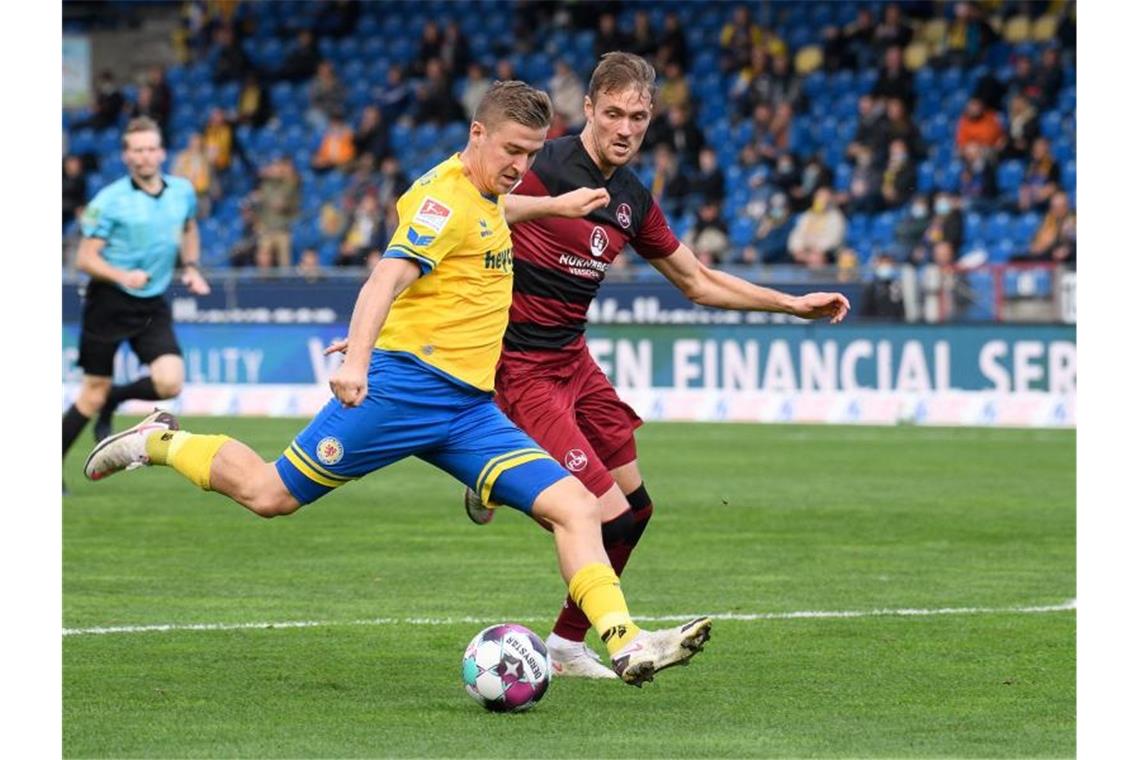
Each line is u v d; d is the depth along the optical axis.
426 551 33.66
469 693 19.72
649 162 83.81
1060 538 35.66
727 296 23.50
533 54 93.81
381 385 19.75
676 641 18.38
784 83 87.12
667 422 66.31
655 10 94.12
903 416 65.12
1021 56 82.62
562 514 19.55
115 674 21.66
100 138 94.00
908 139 80.62
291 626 25.25
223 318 69.94
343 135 88.88
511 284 20.39
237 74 96.38
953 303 65.38
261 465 20.28
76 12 101.00
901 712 19.61
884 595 28.41
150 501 42.12
